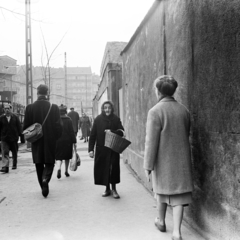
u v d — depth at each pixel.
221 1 2.82
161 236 3.42
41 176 5.44
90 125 17.42
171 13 4.22
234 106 2.66
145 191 5.59
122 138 4.84
